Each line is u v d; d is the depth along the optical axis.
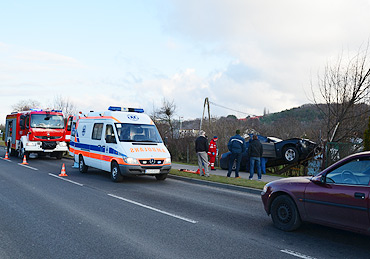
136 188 10.17
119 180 11.11
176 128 31.14
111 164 11.43
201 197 8.94
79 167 14.08
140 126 11.92
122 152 10.77
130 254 4.50
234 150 12.09
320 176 5.32
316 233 5.63
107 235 5.35
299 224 5.59
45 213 6.75
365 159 4.88
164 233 5.52
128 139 11.30
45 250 4.62
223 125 23.50
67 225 5.90
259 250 4.75
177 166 16.77
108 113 12.20
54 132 19.81
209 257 4.44
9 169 14.75
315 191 5.27
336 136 13.07
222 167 15.52
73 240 5.07
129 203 7.88
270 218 6.67
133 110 12.99
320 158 12.26
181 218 6.54
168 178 12.84
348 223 4.85
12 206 7.36
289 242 5.13
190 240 5.16
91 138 13.00
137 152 10.82
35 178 11.94
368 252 4.71
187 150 20.22
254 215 6.92
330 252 4.70
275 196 6.02
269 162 14.30
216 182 11.09
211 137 22.55
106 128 11.96
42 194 8.83
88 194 8.95
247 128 23.47
